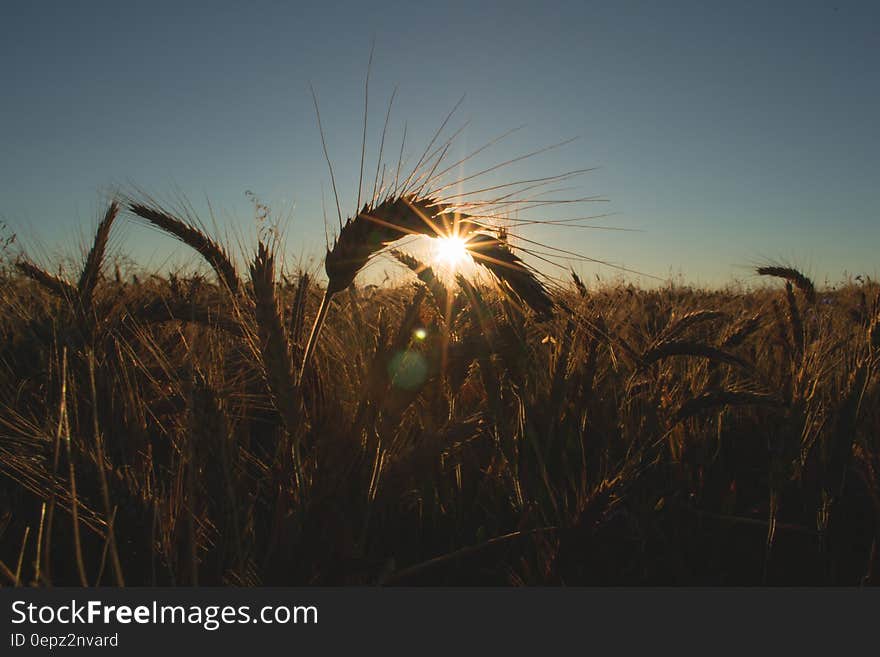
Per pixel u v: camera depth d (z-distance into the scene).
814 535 2.52
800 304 5.04
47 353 2.46
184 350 2.81
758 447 3.14
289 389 1.66
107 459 1.76
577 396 2.51
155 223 2.40
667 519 2.48
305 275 2.11
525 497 2.32
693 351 2.54
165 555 1.65
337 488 1.61
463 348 1.85
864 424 2.87
